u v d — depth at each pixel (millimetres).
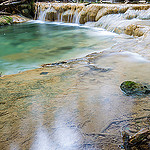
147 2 15383
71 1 20984
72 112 2688
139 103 2895
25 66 6652
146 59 5828
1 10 18969
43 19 20328
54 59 7406
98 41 10281
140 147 1940
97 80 4105
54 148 1981
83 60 6305
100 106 2842
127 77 4211
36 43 10711
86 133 2203
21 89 3754
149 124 2322
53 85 3912
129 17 12812
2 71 6137
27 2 21031
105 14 14711
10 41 11430
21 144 2064
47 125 2391
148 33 8617
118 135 2146
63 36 12406
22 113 2723
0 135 2229
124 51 7105
